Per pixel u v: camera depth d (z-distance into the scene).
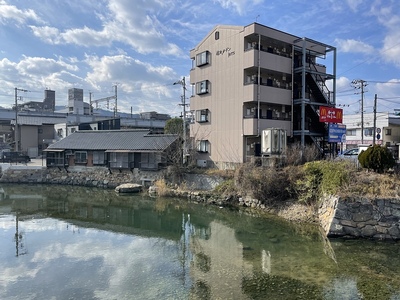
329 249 12.40
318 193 16.75
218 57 27.25
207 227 16.95
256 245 13.38
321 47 28.58
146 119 67.44
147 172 29.22
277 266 10.87
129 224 17.89
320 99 28.41
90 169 32.56
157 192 25.84
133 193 27.22
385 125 41.12
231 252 12.62
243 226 16.47
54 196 26.62
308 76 27.45
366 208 13.41
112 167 31.08
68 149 33.53
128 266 11.30
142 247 13.62
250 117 24.25
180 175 26.59
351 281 9.45
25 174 33.44
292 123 26.36
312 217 16.36
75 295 9.10
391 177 14.80
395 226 12.98
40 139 53.22
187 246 13.69
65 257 12.34
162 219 18.88
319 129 27.48
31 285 9.81
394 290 8.84
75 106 72.38
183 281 9.84
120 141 32.53
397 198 13.20
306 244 13.27
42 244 14.05
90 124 47.84
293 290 8.95
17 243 14.20
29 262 11.80
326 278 9.70
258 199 19.88
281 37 25.80
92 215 20.09
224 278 9.97
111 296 8.95
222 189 22.70
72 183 32.34
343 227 13.45
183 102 31.06
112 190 29.12
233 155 25.64
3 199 25.36
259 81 24.25
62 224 17.84
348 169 15.80
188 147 28.58
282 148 21.27
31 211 21.20
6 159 40.47
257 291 8.95
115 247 13.62
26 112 60.69
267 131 21.48
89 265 11.45
